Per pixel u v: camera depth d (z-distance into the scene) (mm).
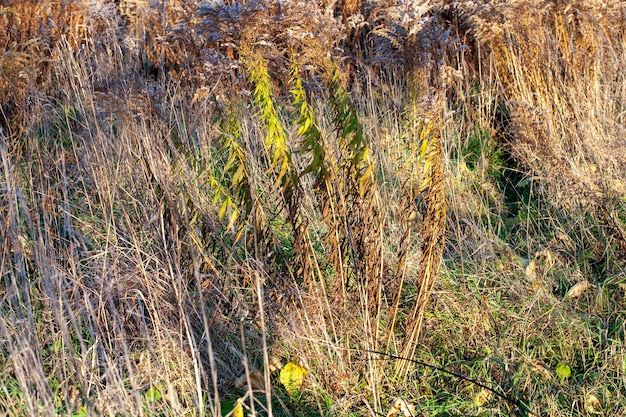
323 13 5113
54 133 4273
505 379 2809
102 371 2705
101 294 2768
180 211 3135
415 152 3074
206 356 2838
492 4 5191
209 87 3361
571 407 2682
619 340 2945
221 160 4059
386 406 2744
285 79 3727
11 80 3971
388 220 3639
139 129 3209
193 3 4395
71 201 3748
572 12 5332
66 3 5125
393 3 5355
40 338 2807
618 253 3627
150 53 5145
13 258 3176
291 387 2758
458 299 3326
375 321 2836
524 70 5203
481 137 5102
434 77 4770
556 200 4125
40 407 2420
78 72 4129
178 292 2842
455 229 3723
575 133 4434
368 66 4922
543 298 3340
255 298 2939
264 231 2908
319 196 3219
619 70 5012
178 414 2342
